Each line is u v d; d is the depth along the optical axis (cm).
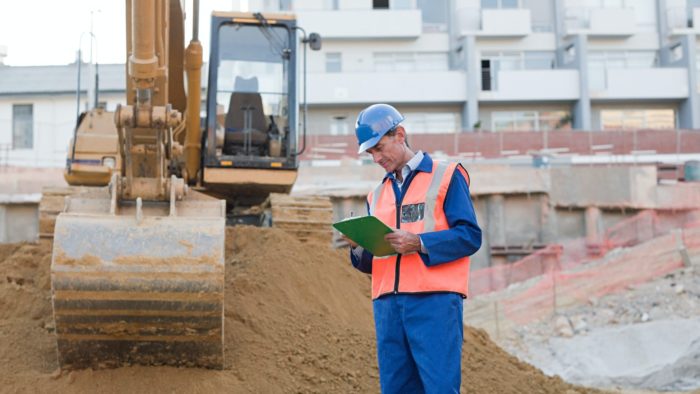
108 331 503
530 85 3519
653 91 3528
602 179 2548
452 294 406
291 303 664
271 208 962
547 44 3647
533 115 3591
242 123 1063
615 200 2536
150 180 543
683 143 2920
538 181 2553
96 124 1411
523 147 2914
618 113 3619
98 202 543
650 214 2492
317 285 718
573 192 2547
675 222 2488
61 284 476
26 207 2636
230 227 795
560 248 2452
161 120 522
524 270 2447
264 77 1076
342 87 3422
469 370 678
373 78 3434
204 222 503
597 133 2931
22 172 2734
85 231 486
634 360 1625
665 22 3662
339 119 3494
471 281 2436
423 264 407
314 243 909
